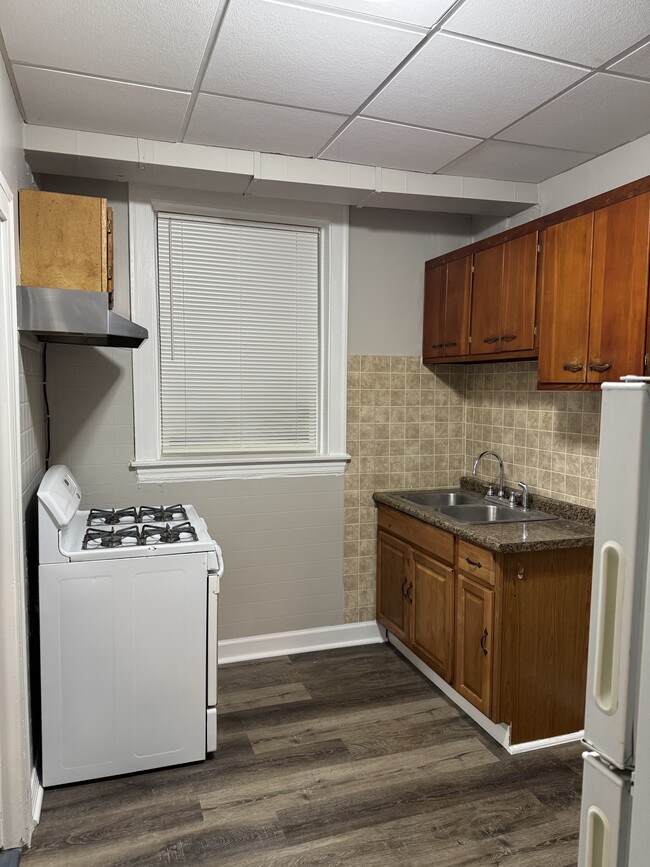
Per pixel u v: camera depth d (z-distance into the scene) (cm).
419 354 351
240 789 219
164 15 165
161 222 304
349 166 280
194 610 227
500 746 246
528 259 260
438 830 198
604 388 85
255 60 189
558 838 195
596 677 87
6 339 180
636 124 235
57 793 216
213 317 317
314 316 338
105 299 212
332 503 338
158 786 220
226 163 262
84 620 215
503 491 316
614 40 177
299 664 320
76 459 290
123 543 225
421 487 355
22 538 193
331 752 241
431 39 177
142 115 229
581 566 246
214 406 322
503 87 206
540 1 158
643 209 200
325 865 183
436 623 280
